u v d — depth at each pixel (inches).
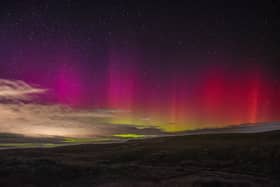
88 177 1419.8
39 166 1553.9
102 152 3009.4
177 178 1409.9
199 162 2094.0
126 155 2549.2
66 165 1611.7
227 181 1262.3
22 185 1238.3
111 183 1259.2
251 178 1441.9
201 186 1192.2
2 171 1422.2
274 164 1884.8
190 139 4104.3
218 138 3927.2
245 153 2285.9
